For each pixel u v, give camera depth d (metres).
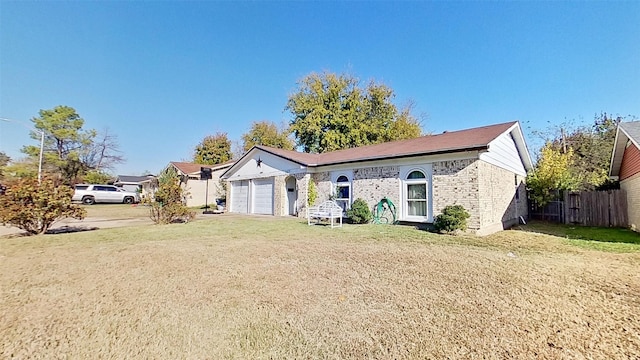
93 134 37.84
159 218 13.63
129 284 4.54
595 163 21.31
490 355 2.53
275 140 37.44
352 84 31.91
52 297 4.00
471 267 5.46
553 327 3.06
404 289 4.23
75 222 14.17
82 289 4.32
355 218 12.69
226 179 22.47
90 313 3.46
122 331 3.01
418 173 11.63
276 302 3.76
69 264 5.82
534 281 4.62
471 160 10.05
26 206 9.86
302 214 15.90
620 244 8.12
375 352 2.59
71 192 10.77
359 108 31.73
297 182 16.34
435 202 10.88
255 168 19.61
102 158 39.50
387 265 5.61
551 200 15.16
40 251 7.14
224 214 19.20
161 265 5.71
